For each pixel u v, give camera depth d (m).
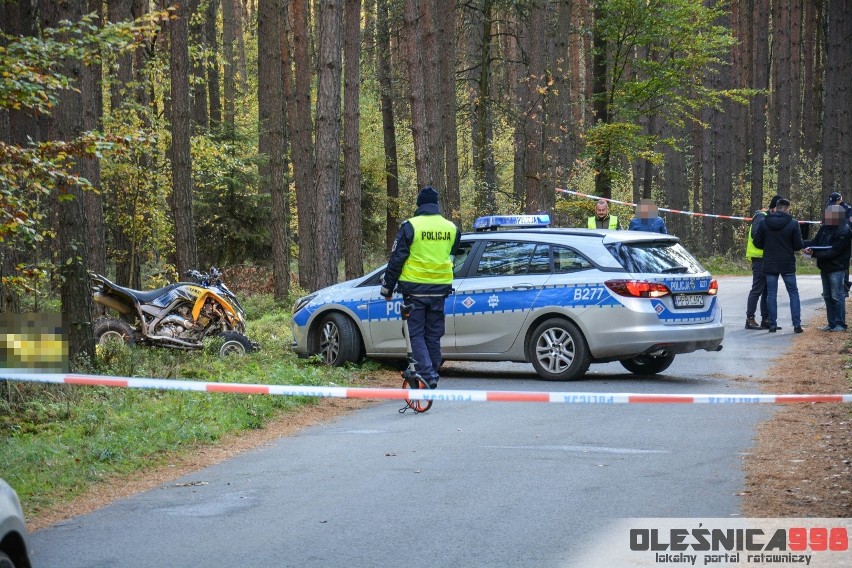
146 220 25.06
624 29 34.03
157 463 8.54
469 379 13.17
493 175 37.50
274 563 5.66
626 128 32.22
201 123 34.81
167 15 9.82
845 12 43.28
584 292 12.52
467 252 13.55
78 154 9.64
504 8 33.88
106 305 15.74
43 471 7.97
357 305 13.81
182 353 15.27
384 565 5.58
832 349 15.44
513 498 6.96
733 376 13.16
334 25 18.73
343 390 7.54
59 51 9.36
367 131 43.47
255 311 25.38
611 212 33.75
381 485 7.43
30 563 4.41
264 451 8.93
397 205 44.19
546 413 10.52
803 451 8.28
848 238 17.64
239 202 32.72
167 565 5.68
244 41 53.56
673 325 12.40
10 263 12.77
